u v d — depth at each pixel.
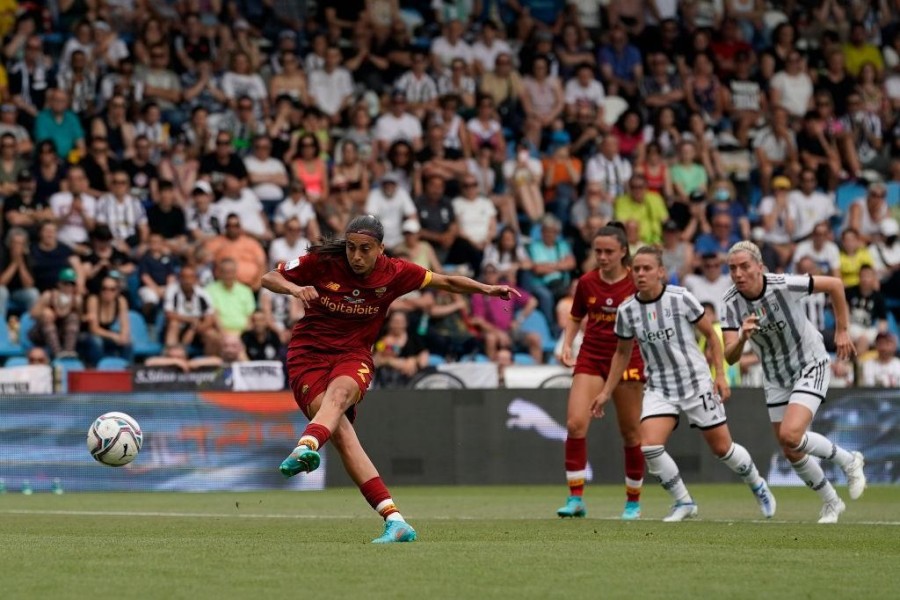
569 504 37.62
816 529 31.61
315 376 26.33
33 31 71.38
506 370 58.53
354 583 19.61
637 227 71.31
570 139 79.06
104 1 74.38
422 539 27.59
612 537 28.50
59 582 19.88
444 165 73.81
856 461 35.47
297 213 68.88
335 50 76.94
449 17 83.00
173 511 40.56
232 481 54.41
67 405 53.28
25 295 62.19
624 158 77.94
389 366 61.22
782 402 35.09
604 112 81.06
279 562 22.42
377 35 79.75
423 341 64.94
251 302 63.97
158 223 66.75
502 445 56.44
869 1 90.06
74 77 70.12
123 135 69.81
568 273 70.38
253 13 79.25
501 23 83.75
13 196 64.88
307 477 55.12
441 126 74.19
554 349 68.12
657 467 35.38
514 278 68.94
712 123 83.00
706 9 87.50
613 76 82.62
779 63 86.25
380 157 74.25
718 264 70.06
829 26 89.50
